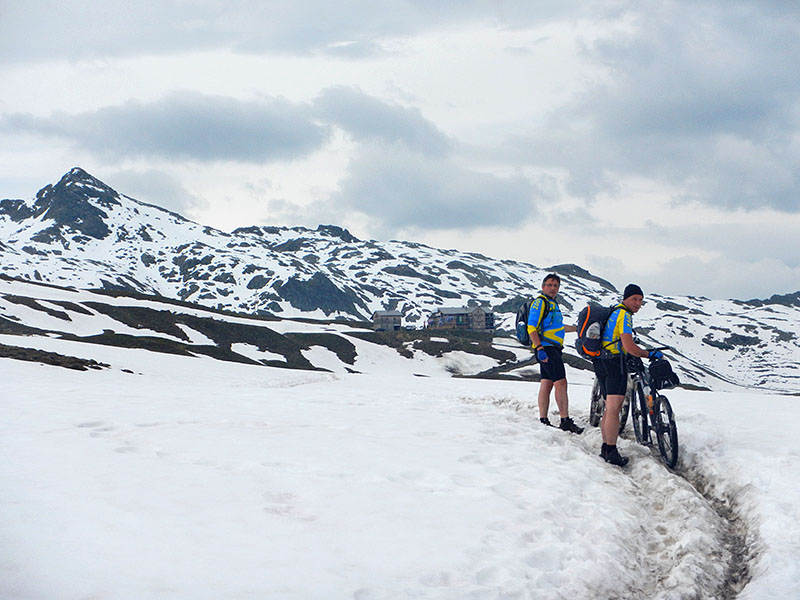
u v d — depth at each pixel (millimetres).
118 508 6207
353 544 5574
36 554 5004
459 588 4906
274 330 144875
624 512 7129
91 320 117500
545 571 5430
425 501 6910
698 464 9094
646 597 5543
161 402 14477
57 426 10531
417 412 13742
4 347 32125
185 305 146625
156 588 4508
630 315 9578
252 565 5004
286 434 10375
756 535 6590
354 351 143250
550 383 12188
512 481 7941
